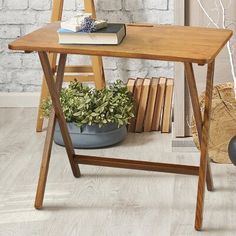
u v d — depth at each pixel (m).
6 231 2.64
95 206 2.84
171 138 3.63
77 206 2.84
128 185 3.04
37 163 3.32
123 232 2.62
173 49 2.45
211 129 3.24
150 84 3.71
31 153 3.46
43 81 3.73
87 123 3.44
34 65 4.15
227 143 3.24
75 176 3.12
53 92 2.79
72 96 3.53
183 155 3.39
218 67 3.36
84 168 3.24
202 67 3.35
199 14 3.29
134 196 2.93
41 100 3.75
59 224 2.69
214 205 2.83
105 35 2.51
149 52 2.40
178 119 3.43
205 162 2.61
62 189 3.01
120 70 4.03
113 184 3.05
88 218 2.74
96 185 3.05
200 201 2.61
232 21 3.27
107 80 4.06
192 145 3.44
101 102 3.50
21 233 2.63
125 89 3.63
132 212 2.78
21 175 3.17
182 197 2.91
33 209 2.82
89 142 3.48
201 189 2.61
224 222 2.69
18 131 3.81
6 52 4.13
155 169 2.90
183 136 3.45
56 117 2.87
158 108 3.73
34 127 3.88
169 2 3.88
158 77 3.94
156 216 2.74
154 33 2.72
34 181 3.10
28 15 4.05
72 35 2.53
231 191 2.96
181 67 3.35
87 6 3.72
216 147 3.26
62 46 2.51
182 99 3.40
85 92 3.61
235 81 3.05
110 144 3.52
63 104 3.48
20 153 3.46
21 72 4.17
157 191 2.97
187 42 2.56
